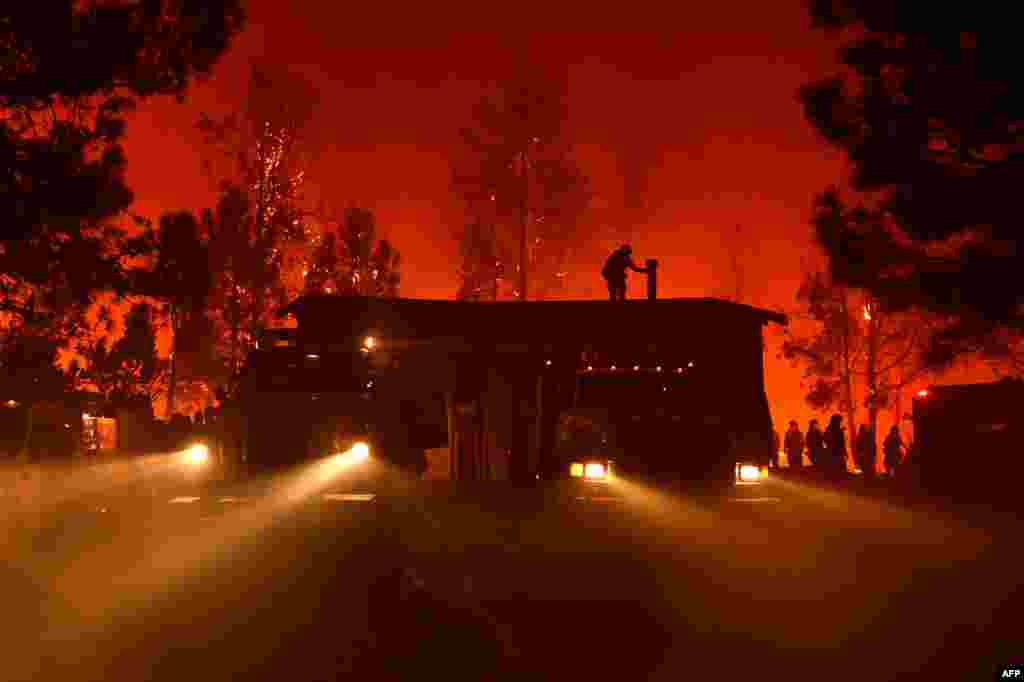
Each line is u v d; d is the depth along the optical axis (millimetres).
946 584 14969
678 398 21625
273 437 20328
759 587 14641
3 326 26453
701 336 22422
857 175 19969
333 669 10000
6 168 21094
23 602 13234
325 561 16109
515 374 25062
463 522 20141
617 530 19969
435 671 9914
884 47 19891
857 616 12594
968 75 19266
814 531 20984
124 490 23812
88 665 10125
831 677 9742
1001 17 18672
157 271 24406
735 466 21000
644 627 11938
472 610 12867
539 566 16266
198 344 45062
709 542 18938
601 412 20656
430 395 25453
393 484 20344
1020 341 19875
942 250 19844
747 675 9812
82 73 20750
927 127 19641
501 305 28484
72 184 21406
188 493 20219
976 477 27125
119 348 41938
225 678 9664
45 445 23094
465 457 25422
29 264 23172
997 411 27109
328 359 22094
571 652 10711
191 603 13219
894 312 20234
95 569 15609
